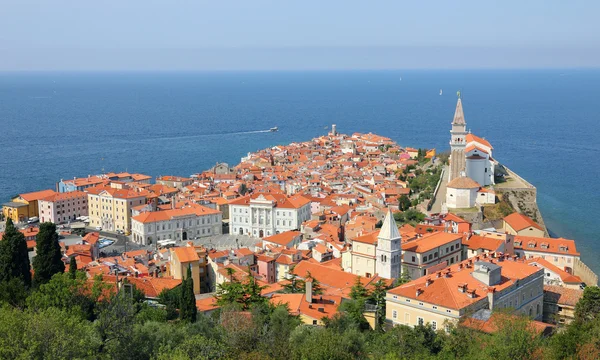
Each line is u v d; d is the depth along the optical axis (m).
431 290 153.25
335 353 113.56
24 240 178.88
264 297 170.38
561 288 180.88
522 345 118.56
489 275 156.25
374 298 164.88
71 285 143.12
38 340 105.38
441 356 121.06
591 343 115.50
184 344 115.25
